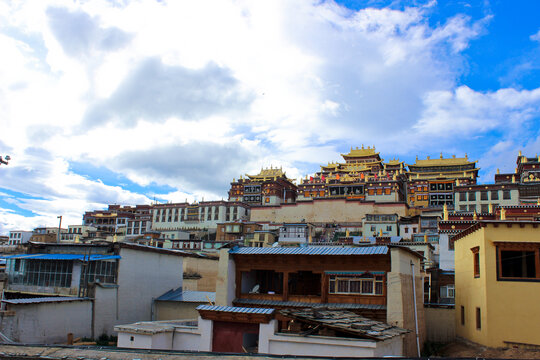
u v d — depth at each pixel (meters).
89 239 120.94
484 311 27.77
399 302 26.42
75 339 31.22
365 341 20.86
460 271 33.78
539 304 26.48
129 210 163.88
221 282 30.81
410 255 29.92
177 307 38.41
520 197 90.56
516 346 26.36
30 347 20.77
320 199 114.06
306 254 29.36
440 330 35.28
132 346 24.17
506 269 28.05
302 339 21.94
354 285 29.05
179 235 117.25
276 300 30.47
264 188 134.75
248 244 94.44
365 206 109.31
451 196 122.75
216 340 24.00
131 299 36.59
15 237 130.50
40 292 36.47
